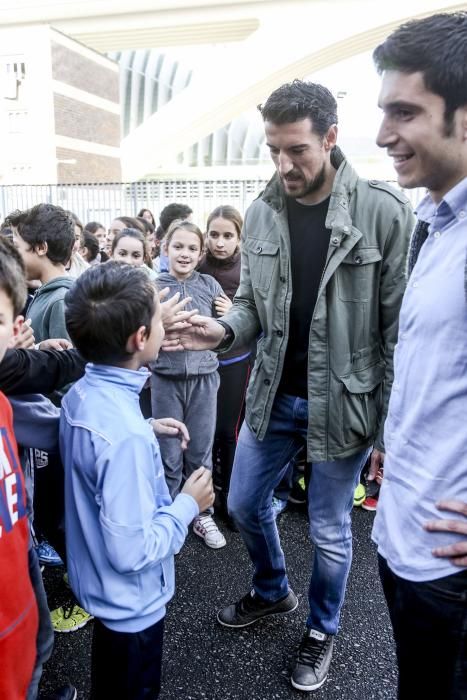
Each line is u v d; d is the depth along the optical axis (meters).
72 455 1.34
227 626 2.15
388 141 1.03
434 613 1.06
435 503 1.05
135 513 1.25
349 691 1.87
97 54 29.88
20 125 26.11
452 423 1.03
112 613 1.33
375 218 1.64
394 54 0.97
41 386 1.53
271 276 1.79
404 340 1.12
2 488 1.18
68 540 1.43
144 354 1.42
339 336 1.69
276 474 1.98
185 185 13.20
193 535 2.89
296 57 27.33
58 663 1.98
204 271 3.39
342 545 1.86
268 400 1.84
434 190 1.08
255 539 2.02
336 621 1.92
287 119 1.53
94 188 14.08
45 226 2.25
